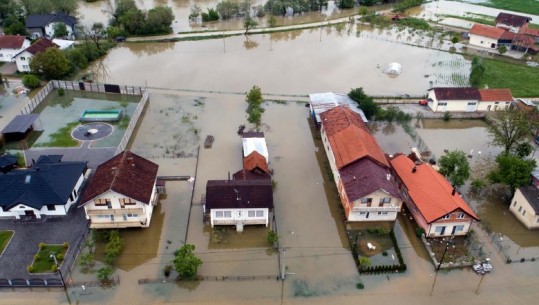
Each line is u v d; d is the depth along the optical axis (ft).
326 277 169.78
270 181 193.67
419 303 159.63
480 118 282.36
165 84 316.81
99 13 475.31
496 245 186.50
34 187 191.52
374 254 180.24
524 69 354.95
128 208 183.83
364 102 269.64
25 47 350.02
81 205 180.04
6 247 176.55
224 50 384.27
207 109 282.56
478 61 338.75
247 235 187.83
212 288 164.25
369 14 474.49
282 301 159.43
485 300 161.38
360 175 195.31
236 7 460.55
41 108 283.79
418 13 496.64
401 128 270.26
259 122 268.82
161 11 418.31
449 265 173.78
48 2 417.49
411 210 200.13
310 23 457.27
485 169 232.73
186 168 225.15
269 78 328.49
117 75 331.98
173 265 172.45
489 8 516.73
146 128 259.80
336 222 196.85
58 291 161.27
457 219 182.60
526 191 196.85
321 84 320.70
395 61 367.25
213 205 182.70
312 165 232.32
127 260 174.81
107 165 198.29
